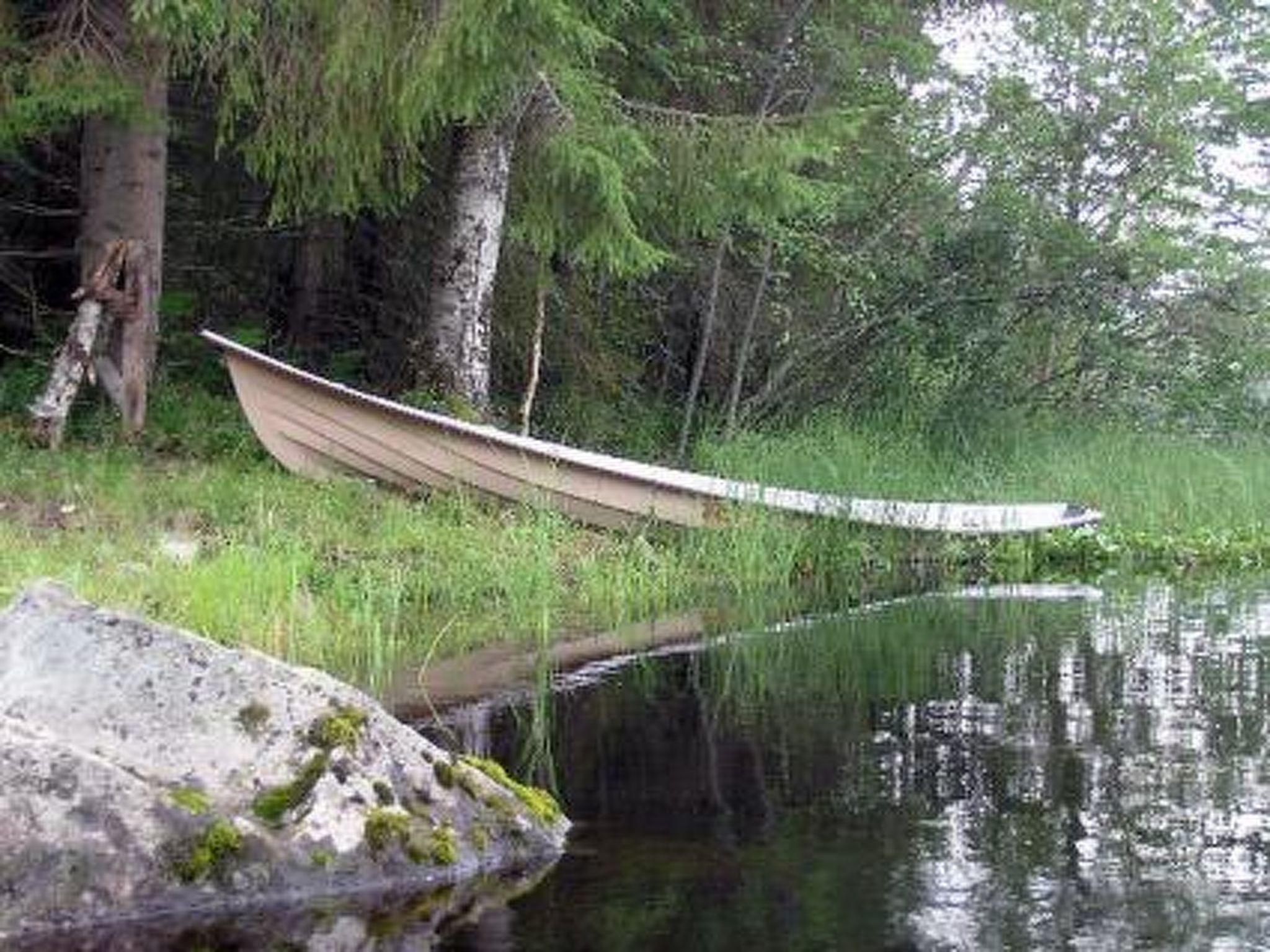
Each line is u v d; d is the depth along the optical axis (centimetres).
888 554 1080
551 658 701
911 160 1709
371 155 1090
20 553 707
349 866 384
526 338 1434
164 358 1348
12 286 1305
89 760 371
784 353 1612
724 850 412
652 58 1386
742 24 1520
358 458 1031
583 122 1154
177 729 401
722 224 1415
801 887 380
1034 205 1716
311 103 1066
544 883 387
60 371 1025
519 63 1016
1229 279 1820
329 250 1488
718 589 956
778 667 687
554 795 465
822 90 1528
